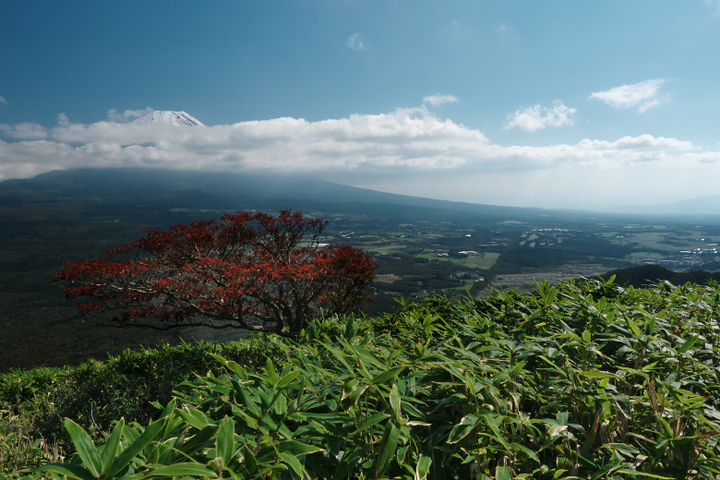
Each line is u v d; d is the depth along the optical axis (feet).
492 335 7.39
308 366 5.64
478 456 4.17
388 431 3.68
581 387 4.97
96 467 2.71
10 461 7.61
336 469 3.81
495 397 4.51
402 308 11.57
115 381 15.76
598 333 6.40
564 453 4.16
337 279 30.89
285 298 28.53
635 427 4.70
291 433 3.85
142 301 27.84
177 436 3.54
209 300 27.48
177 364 17.02
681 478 3.77
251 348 17.31
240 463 3.22
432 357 5.32
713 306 9.55
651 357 5.96
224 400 4.51
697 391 5.68
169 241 28.04
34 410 14.87
